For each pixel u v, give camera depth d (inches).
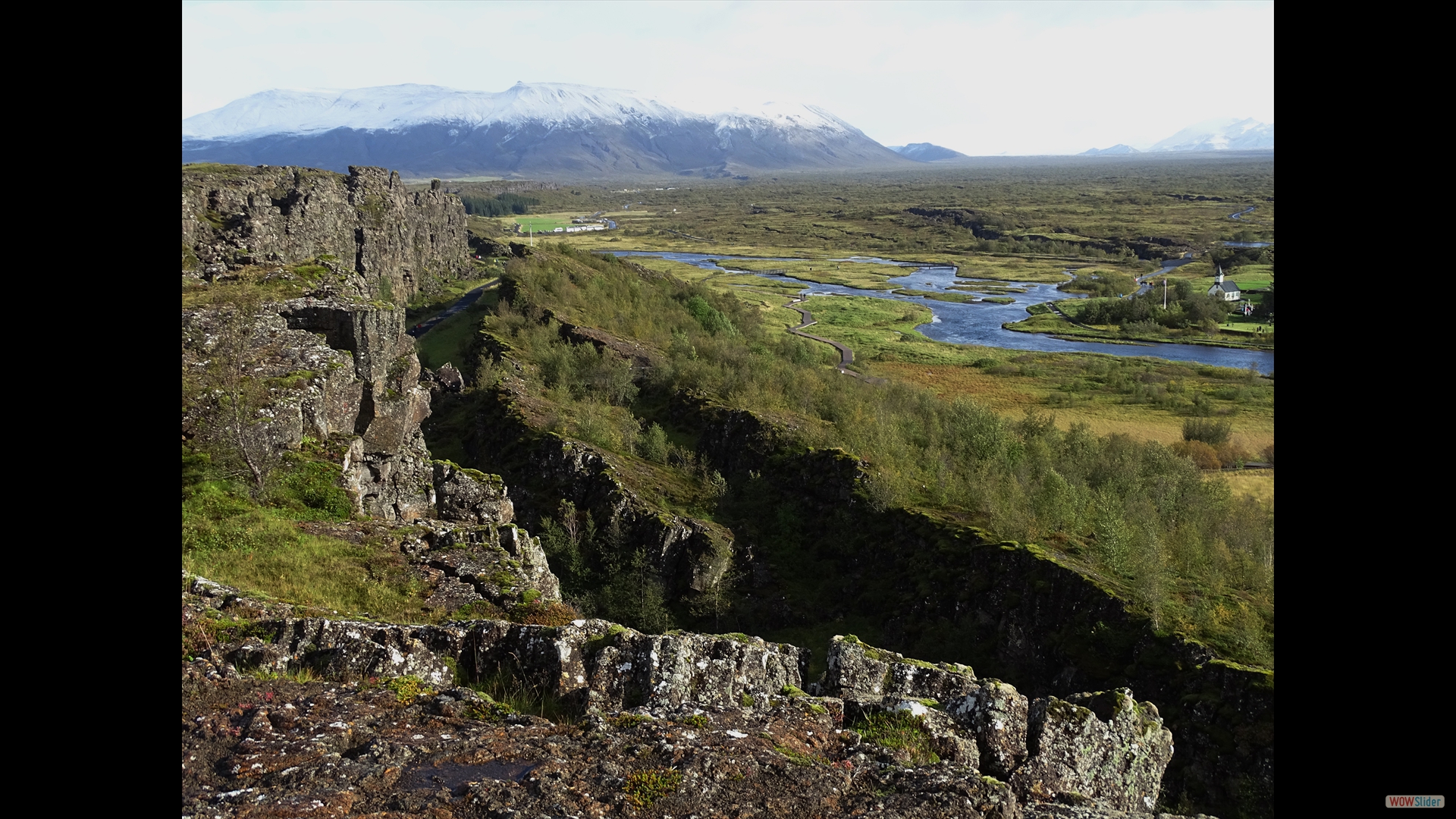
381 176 5689.0
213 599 879.1
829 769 614.2
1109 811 692.1
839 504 2918.3
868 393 4458.7
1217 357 6717.5
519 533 1438.2
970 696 800.9
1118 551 2415.1
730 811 553.0
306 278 2519.7
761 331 6530.5
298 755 573.6
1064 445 3892.7
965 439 3575.3
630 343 4662.9
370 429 1845.5
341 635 799.1
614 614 2431.1
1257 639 2023.9
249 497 1316.4
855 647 873.5
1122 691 907.4
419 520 1424.7
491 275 7475.4
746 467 3265.3
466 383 3912.4
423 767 582.6
